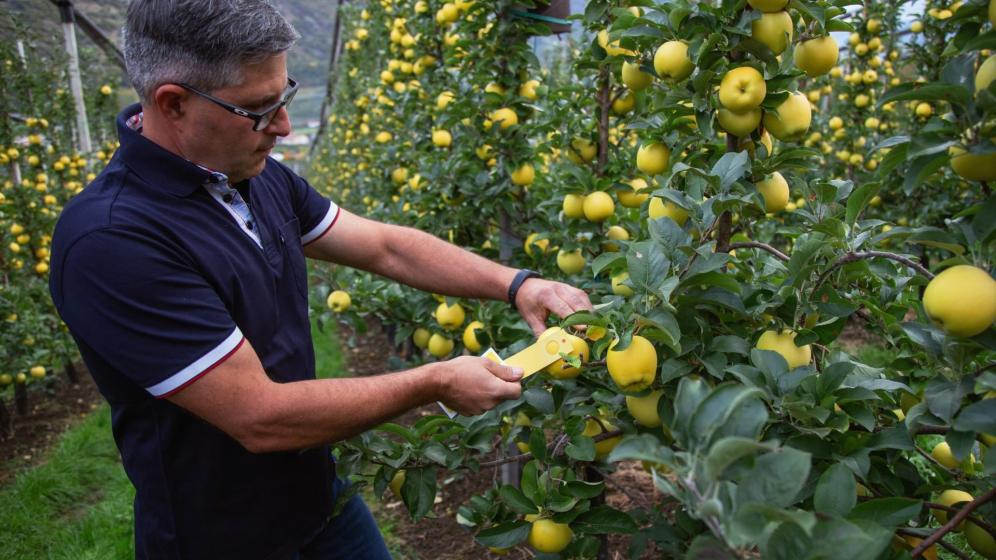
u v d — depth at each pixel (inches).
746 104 60.0
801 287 60.1
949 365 49.2
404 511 142.3
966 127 43.1
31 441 199.8
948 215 182.7
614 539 116.3
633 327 56.0
